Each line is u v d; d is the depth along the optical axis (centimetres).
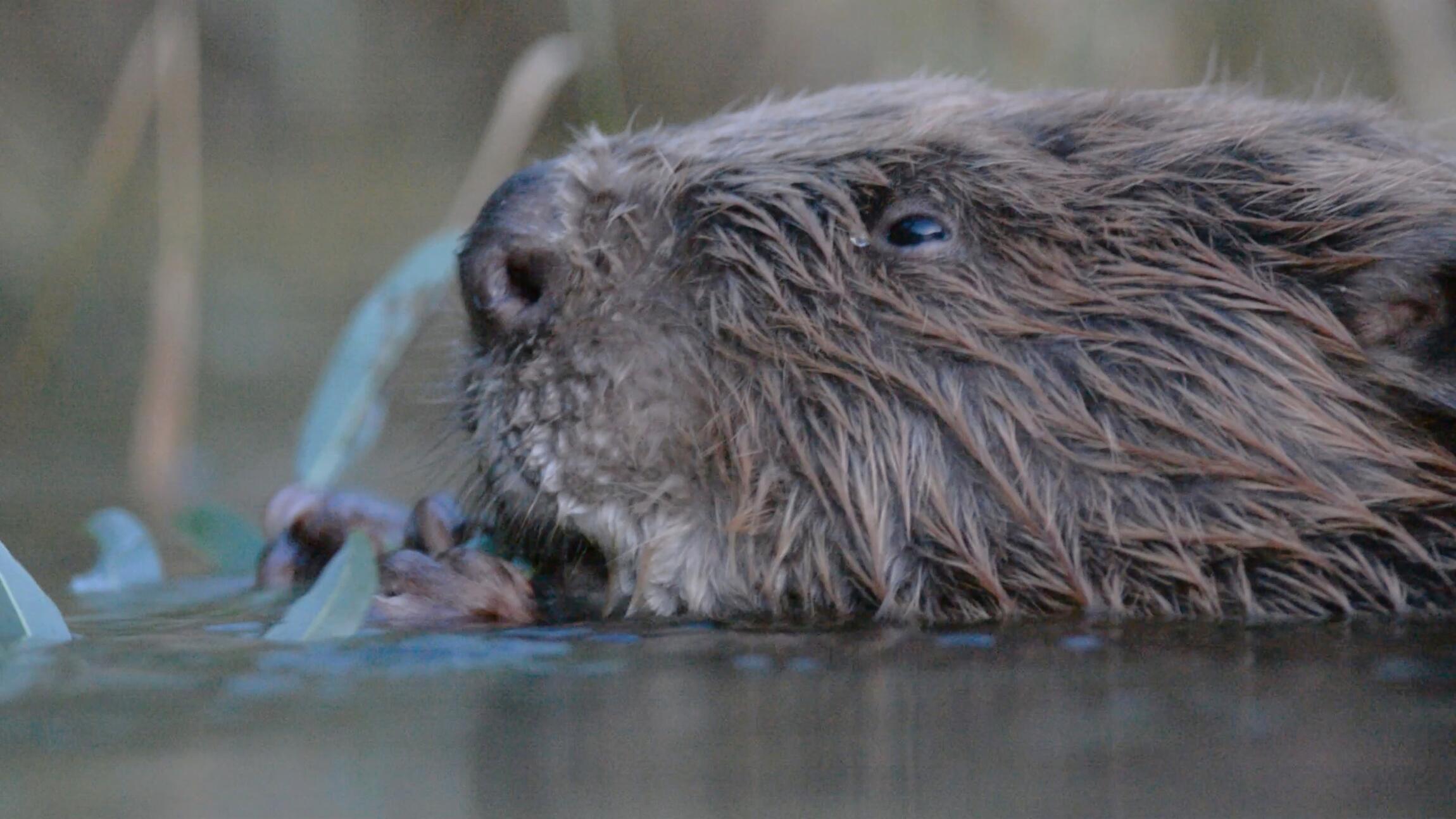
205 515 207
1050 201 198
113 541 205
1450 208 197
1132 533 196
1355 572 196
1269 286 197
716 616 197
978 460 197
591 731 187
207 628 196
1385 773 185
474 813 184
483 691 190
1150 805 184
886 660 192
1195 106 201
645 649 193
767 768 186
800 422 197
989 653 192
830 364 197
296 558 202
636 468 197
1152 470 196
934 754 186
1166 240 198
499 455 198
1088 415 197
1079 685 190
